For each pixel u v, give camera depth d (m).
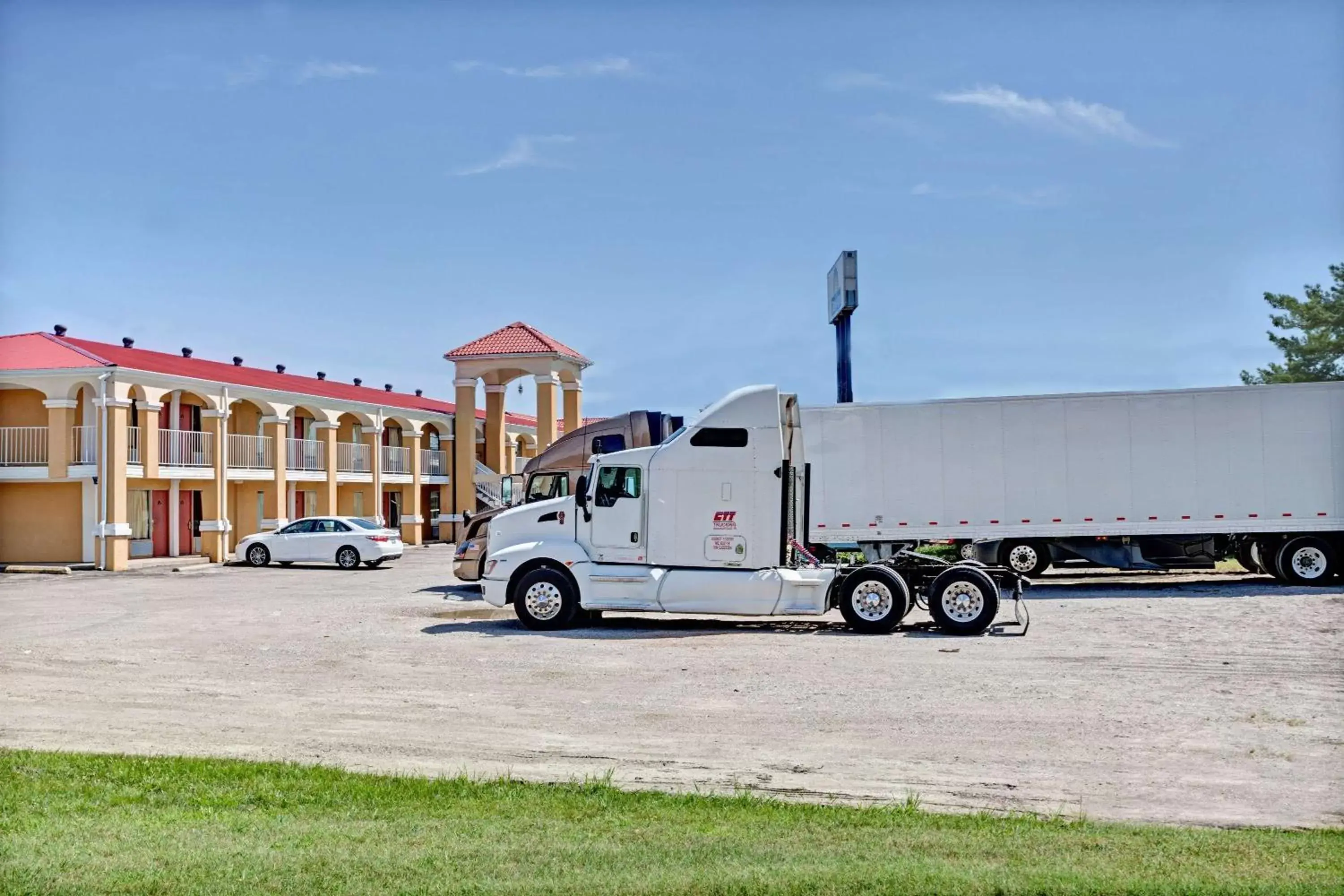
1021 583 16.39
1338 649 14.06
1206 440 21.83
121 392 32.50
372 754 9.12
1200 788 7.89
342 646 15.45
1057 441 21.97
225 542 36.16
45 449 33.47
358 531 33.41
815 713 10.59
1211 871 5.82
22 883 5.75
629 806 7.36
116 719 10.59
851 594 16.52
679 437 17.05
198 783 7.97
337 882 5.74
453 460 51.56
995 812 7.37
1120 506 21.88
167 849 6.35
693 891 5.52
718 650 14.71
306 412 42.47
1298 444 21.70
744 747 9.28
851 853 6.21
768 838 6.54
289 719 10.50
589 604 17.00
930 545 26.09
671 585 16.80
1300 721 9.96
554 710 10.87
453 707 11.05
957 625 16.06
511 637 16.34
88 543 32.91
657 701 11.25
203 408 38.22
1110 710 10.50
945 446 22.06
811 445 22.30
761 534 16.81
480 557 23.55
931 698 11.21
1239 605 19.12
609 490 17.17
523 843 6.44
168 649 15.34
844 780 8.23
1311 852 6.22
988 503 22.00
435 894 5.54
